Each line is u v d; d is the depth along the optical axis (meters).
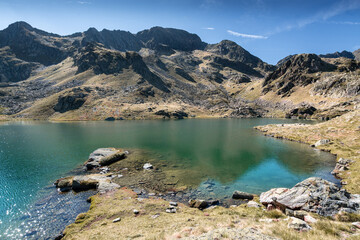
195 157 71.38
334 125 102.12
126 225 28.03
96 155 69.06
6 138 109.50
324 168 57.94
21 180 50.75
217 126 172.25
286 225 21.45
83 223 30.20
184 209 34.22
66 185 46.34
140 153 76.62
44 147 87.31
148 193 42.81
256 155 74.00
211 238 17.41
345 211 25.88
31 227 31.06
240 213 30.53
